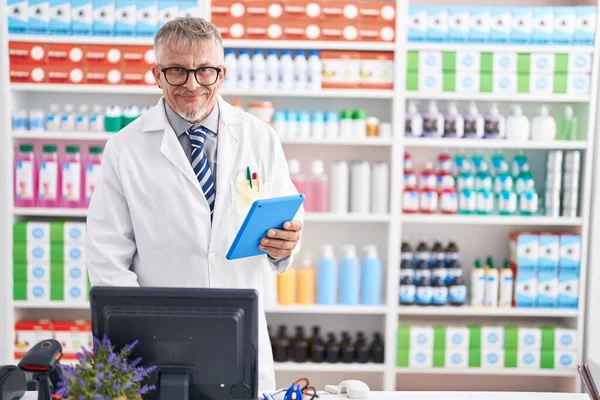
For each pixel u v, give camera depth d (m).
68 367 1.27
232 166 1.96
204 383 1.33
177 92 1.74
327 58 3.10
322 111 3.37
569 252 3.15
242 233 1.49
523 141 3.12
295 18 3.05
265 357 1.98
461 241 3.44
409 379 3.51
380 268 3.21
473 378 3.50
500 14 3.08
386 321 3.17
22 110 3.17
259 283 1.97
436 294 3.20
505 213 3.17
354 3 3.06
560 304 3.18
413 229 3.43
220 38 1.77
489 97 3.10
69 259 3.09
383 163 3.19
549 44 3.08
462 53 3.09
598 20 3.07
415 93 3.09
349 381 1.75
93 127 3.09
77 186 3.08
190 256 1.90
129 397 1.26
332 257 3.21
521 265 3.18
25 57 3.03
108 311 1.32
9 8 3.01
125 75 3.06
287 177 2.06
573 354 3.18
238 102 3.12
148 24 3.05
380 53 3.11
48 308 3.40
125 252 1.90
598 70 3.10
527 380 3.49
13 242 3.08
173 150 1.89
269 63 3.08
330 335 3.29
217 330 1.31
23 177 3.07
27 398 1.63
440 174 3.21
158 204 1.88
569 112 3.20
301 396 1.58
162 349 1.32
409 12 3.08
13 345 3.11
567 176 3.17
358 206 3.17
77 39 3.03
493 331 3.17
